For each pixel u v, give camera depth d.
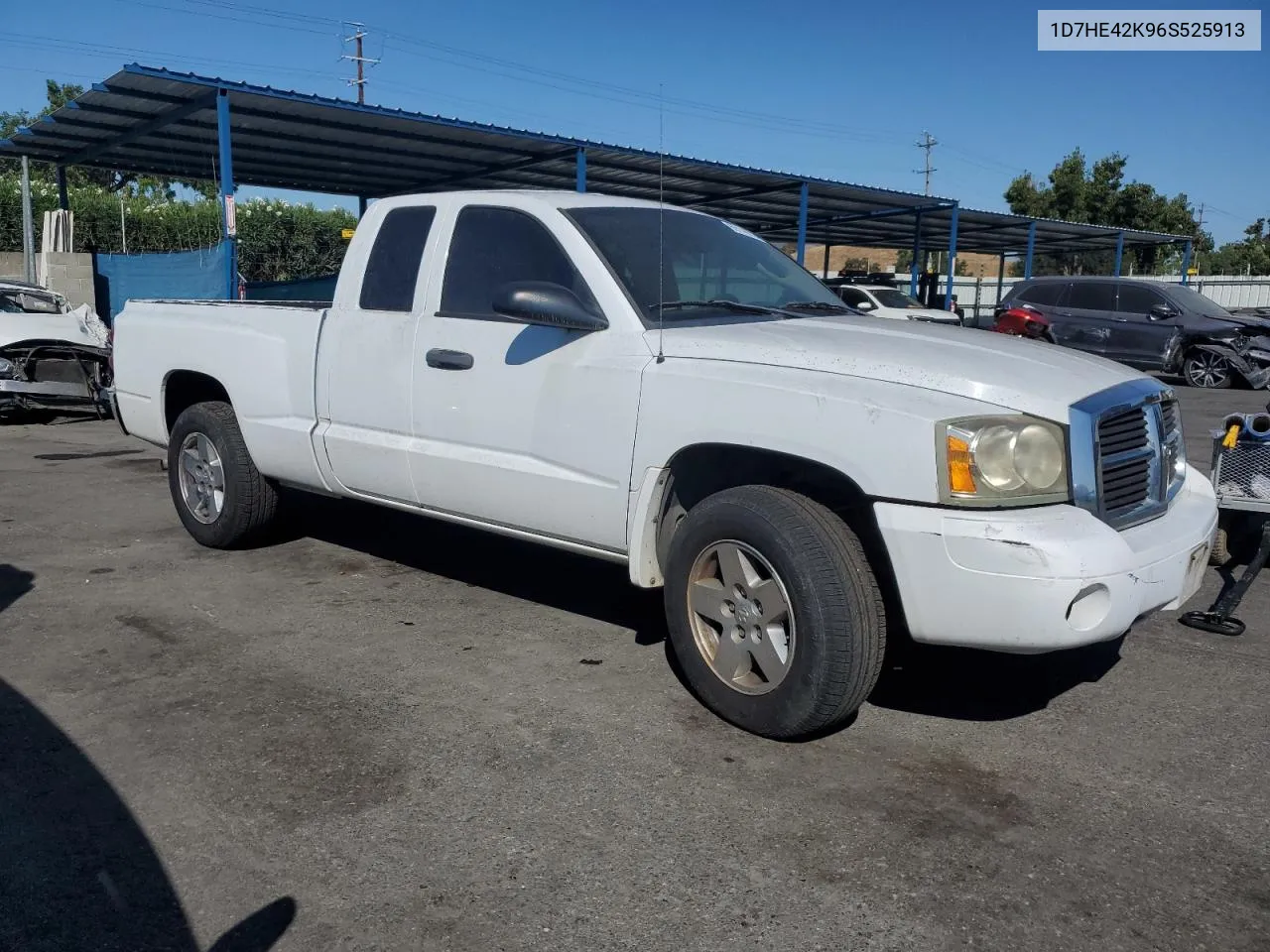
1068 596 3.24
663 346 4.02
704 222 5.01
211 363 5.90
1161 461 3.87
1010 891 2.86
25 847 3.03
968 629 3.37
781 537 3.55
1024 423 3.37
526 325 4.43
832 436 3.51
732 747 3.70
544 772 3.50
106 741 3.69
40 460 9.41
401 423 4.90
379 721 3.87
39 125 15.42
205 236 26.80
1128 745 3.78
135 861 2.97
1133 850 3.07
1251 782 3.50
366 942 2.62
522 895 2.82
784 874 2.93
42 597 5.29
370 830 3.13
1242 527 5.98
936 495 3.33
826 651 3.50
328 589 5.46
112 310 17.91
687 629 3.93
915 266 27.30
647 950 2.60
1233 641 4.91
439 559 6.06
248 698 4.07
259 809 3.24
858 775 3.50
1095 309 19.17
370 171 19.28
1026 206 46.22
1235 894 2.85
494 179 20.44
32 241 18.67
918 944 2.63
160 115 14.86
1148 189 44.12
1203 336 18.03
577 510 4.27
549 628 4.91
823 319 4.46
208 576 5.68
